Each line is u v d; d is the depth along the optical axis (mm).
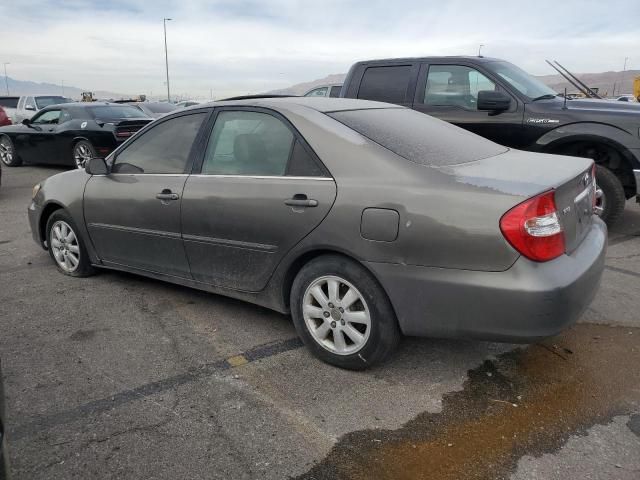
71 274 4938
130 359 3416
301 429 2686
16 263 5422
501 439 2590
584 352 3400
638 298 4230
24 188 10180
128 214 4176
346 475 2369
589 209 3314
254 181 3416
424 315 2844
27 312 4160
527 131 6102
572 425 2682
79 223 4637
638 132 5602
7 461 1673
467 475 2359
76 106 11977
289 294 3455
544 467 2391
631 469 2363
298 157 3281
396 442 2582
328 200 3053
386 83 7027
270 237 3322
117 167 4367
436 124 3846
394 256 2854
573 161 3389
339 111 3508
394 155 3047
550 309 2609
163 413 2830
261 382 3123
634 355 3354
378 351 3061
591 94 7395
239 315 4051
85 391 3053
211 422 2748
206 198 3623
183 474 2383
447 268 2738
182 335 3742
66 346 3598
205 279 3822
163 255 4031
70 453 2523
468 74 6504
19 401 2957
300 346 3549
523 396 2943
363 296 3016
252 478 2355
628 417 2736
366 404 2887
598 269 3002
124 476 2373
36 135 12336
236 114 3684
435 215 2742
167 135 4062
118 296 4453
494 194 2678
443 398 2934
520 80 6496
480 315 2701
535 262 2639
